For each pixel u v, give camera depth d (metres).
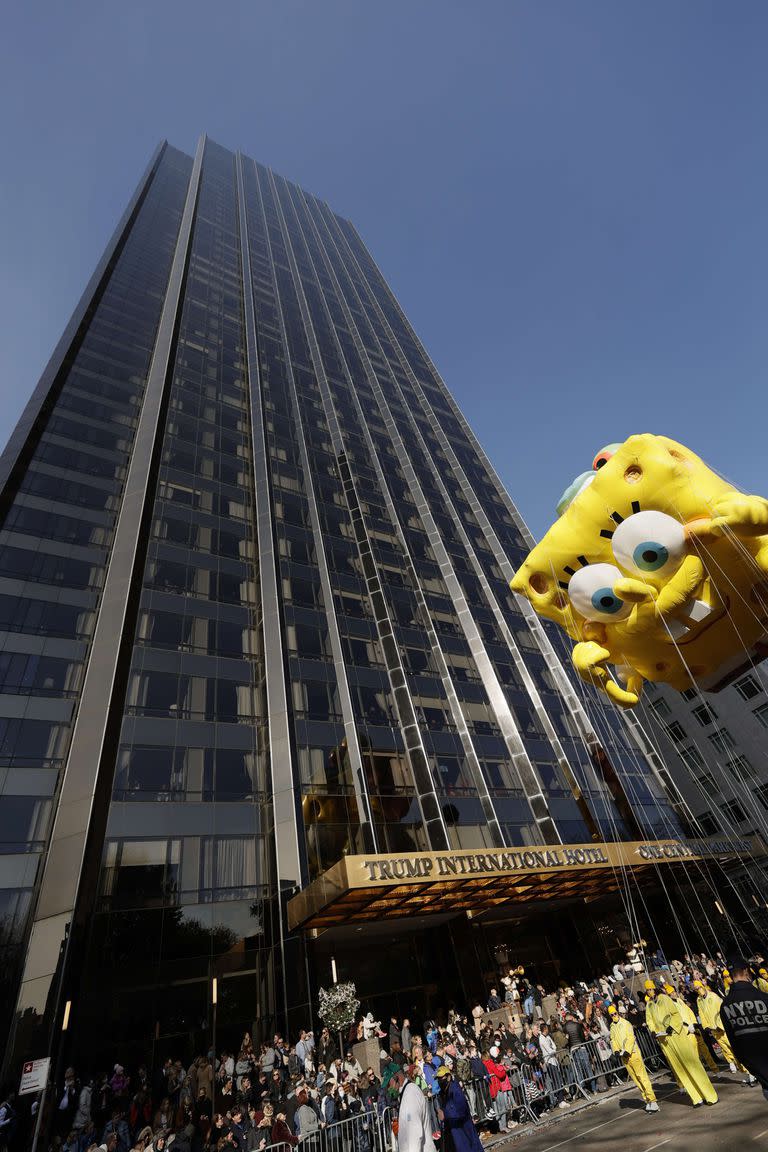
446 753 30.64
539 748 34.75
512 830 29.34
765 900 32.91
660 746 45.91
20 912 17.17
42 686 22.23
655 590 8.14
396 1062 12.72
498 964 25.52
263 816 23.34
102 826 19.72
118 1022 16.52
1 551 24.75
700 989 10.91
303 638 30.97
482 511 52.78
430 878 18.03
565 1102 11.50
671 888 31.94
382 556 40.12
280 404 46.94
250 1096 14.82
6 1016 15.27
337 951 22.11
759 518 7.26
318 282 73.31
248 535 34.66
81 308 40.66
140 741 22.53
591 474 9.93
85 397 34.72
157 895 19.31
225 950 19.36
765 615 7.80
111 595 25.98
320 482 42.31
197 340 46.75
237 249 67.19
